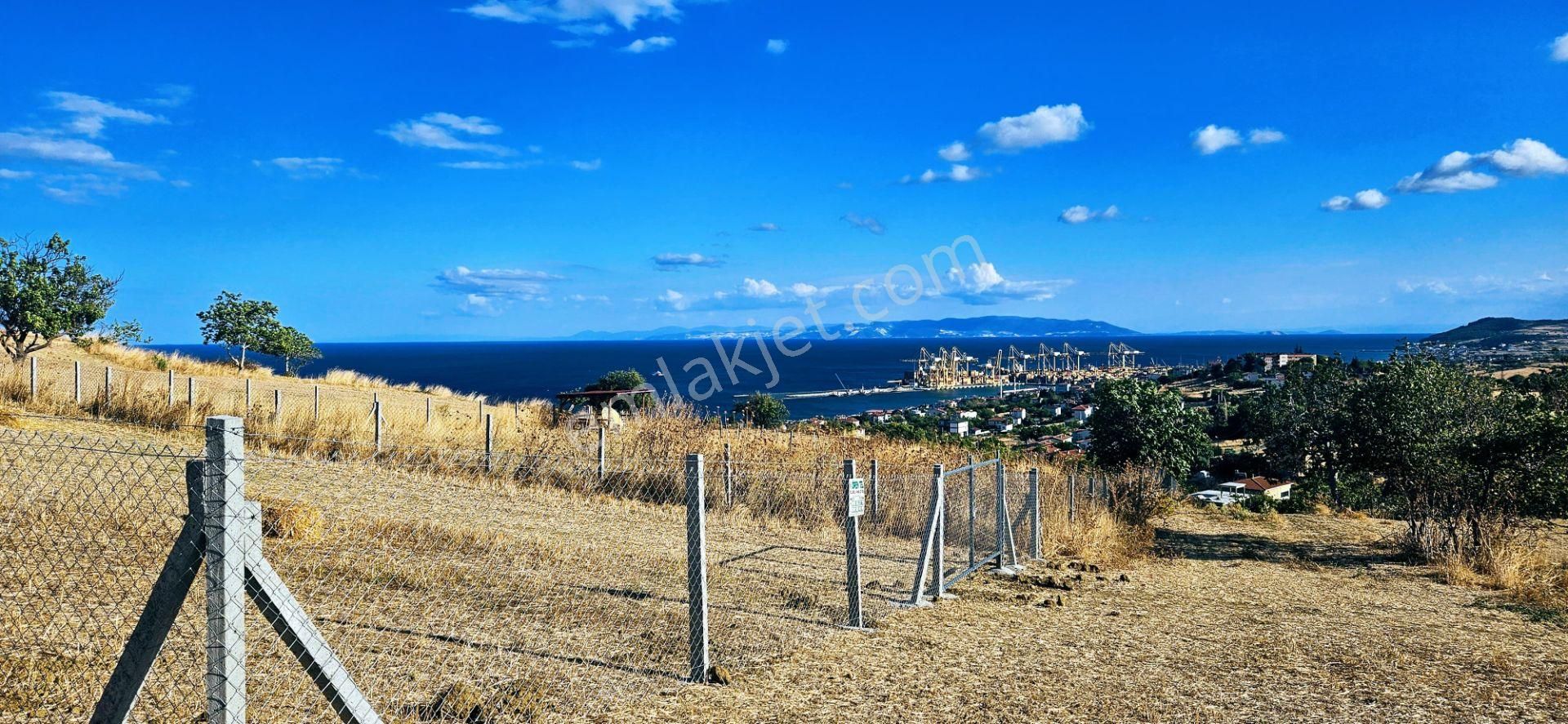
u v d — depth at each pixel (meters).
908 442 20.27
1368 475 15.18
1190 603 9.55
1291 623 8.66
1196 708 5.79
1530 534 13.29
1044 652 7.04
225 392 21.55
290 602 3.44
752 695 5.49
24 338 22.17
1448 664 7.10
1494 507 12.91
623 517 11.48
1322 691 6.25
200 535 3.27
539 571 7.87
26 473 8.23
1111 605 9.20
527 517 10.11
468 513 9.54
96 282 23.25
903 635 7.29
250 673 4.89
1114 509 16.75
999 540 10.88
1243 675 6.62
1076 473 16.53
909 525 13.41
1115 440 20.14
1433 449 13.13
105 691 3.30
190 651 5.04
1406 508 14.39
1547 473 12.34
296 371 43.12
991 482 14.59
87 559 6.31
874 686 5.88
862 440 18.23
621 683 5.45
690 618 5.68
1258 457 33.31
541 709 4.85
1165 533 16.72
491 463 11.88
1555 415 12.53
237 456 3.28
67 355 27.52
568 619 6.62
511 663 5.53
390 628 5.86
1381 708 5.93
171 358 32.19
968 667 6.47
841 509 13.66
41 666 4.57
